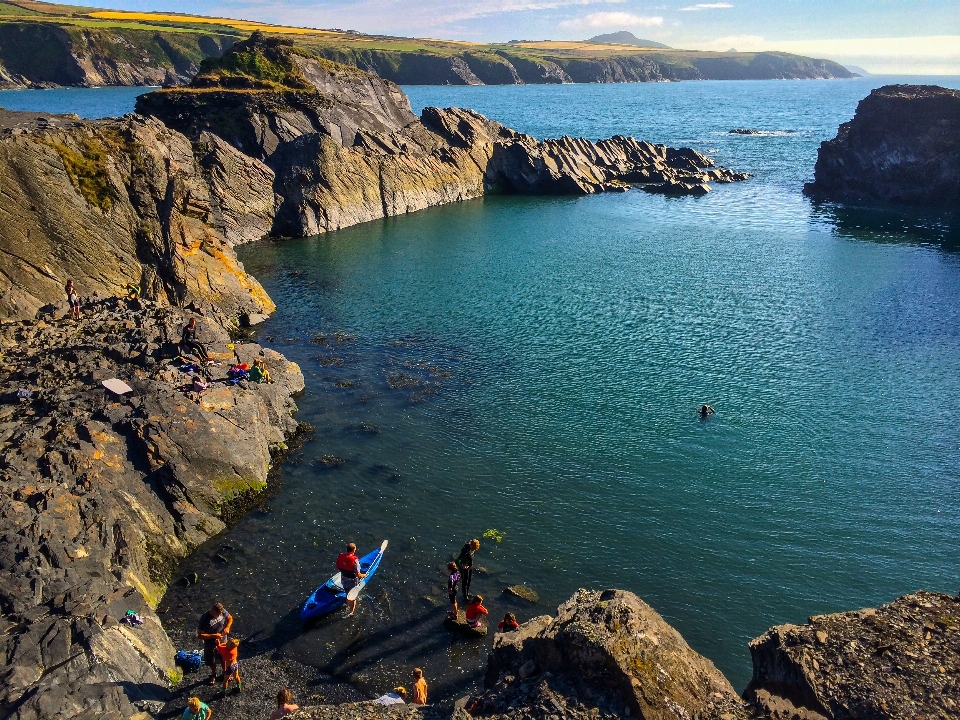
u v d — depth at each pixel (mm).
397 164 105188
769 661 16531
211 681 22297
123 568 25406
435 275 70562
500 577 28047
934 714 14430
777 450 37688
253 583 27531
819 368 47938
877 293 63781
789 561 29125
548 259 77250
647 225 95438
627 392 44594
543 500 33312
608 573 28375
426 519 31766
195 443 31781
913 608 17734
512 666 16562
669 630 16828
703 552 29641
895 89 119250
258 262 74812
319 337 53438
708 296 63500
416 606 26422
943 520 31781
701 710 15086
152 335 41719
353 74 120625
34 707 18000
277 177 91000
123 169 54125
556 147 129750
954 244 81938
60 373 35594
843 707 14828
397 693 21031
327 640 24625
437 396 44000
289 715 17000
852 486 34438
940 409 41969
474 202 115125
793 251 79750
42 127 51594
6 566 22703
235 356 41844
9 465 27094
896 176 109438
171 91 98500
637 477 35188
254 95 99438
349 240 86125
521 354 50625
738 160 156875
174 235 55938
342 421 40656
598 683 15242
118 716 17984
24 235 46094
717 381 46094
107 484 28172
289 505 32625
